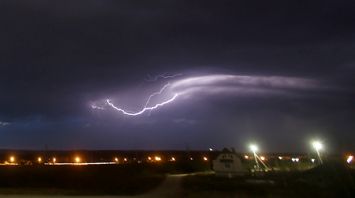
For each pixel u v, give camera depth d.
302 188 31.97
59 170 57.16
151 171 57.75
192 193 31.09
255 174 47.81
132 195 30.78
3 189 34.38
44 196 30.34
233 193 30.33
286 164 63.44
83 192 32.50
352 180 33.25
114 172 54.50
